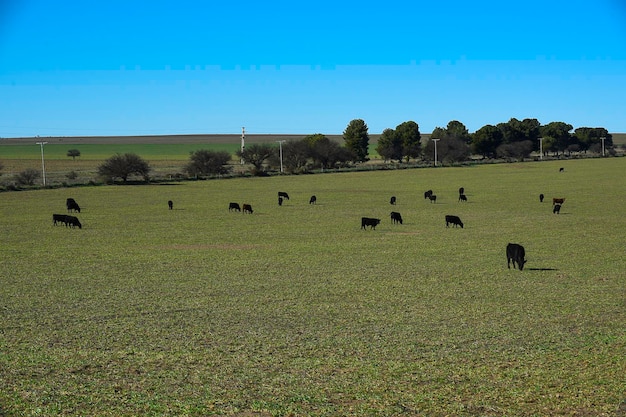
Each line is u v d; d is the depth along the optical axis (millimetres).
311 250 41312
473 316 24312
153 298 27844
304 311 25344
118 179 118500
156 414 15258
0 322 23906
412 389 16734
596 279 31156
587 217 58500
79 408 15625
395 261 36875
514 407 15445
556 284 30078
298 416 15102
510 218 58531
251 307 26062
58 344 21062
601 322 23219
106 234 50031
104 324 23594
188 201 79062
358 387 16922
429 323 23359
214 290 29406
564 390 16453
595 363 18531
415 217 60312
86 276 33000
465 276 32250
